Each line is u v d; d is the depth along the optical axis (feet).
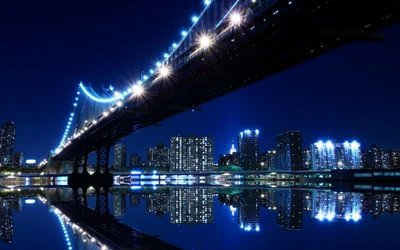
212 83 160.45
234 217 77.10
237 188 226.17
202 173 599.16
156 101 203.92
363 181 367.25
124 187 261.03
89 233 59.82
